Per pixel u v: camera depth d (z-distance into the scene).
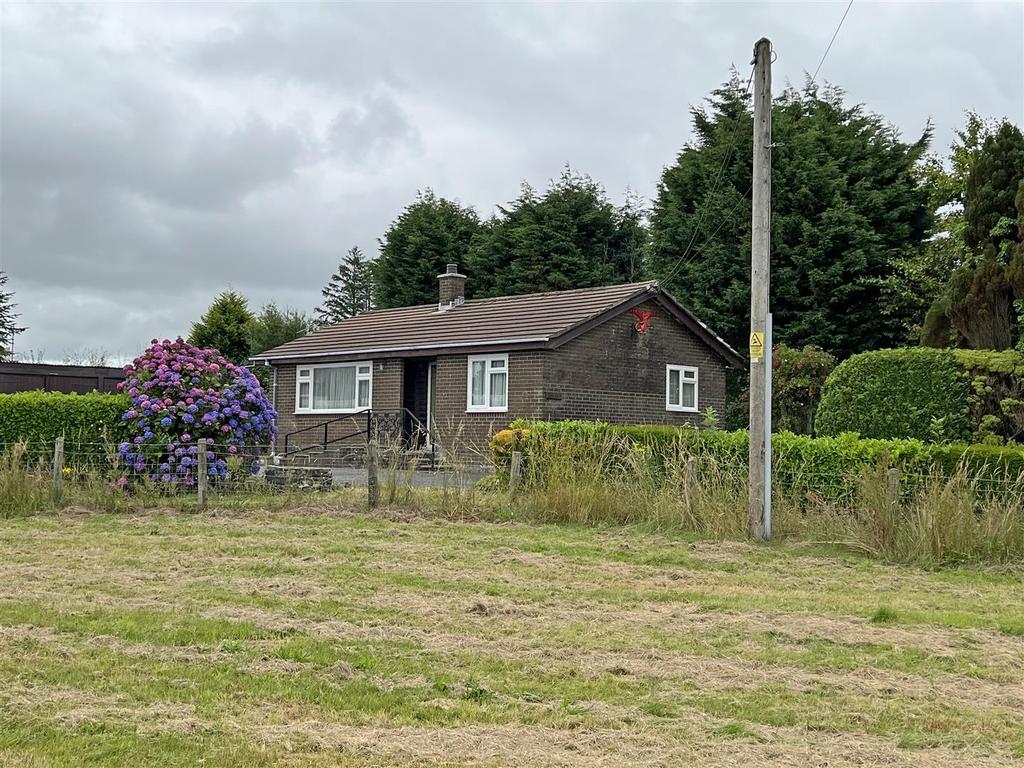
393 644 8.25
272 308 52.78
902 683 7.51
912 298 36.31
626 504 15.91
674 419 30.31
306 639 8.27
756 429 14.67
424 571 11.77
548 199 50.75
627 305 28.95
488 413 28.33
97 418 19.27
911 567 12.88
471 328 29.98
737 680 7.48
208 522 15.66
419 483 20.31
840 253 38.56
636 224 52.56
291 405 33.41
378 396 30.95
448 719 6.46
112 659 7.55
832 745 6.16
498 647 8.27
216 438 19.20
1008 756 6.03
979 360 19.12
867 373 20.20
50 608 9.24
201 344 48.50
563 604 10.13
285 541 13.87
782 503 15.11
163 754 5.66
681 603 10.32
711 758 5.85
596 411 28.33
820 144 40.22
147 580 10.90
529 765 5.66
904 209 39.84
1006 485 13.75
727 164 41.41
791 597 10.73
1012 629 9.33
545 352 27.25
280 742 5.89
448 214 54.25
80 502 17.08
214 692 6.82
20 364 31.53
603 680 7.37
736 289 38.97
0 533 14.48
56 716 6.21
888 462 14.23
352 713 6.49
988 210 22.52
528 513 16.23
